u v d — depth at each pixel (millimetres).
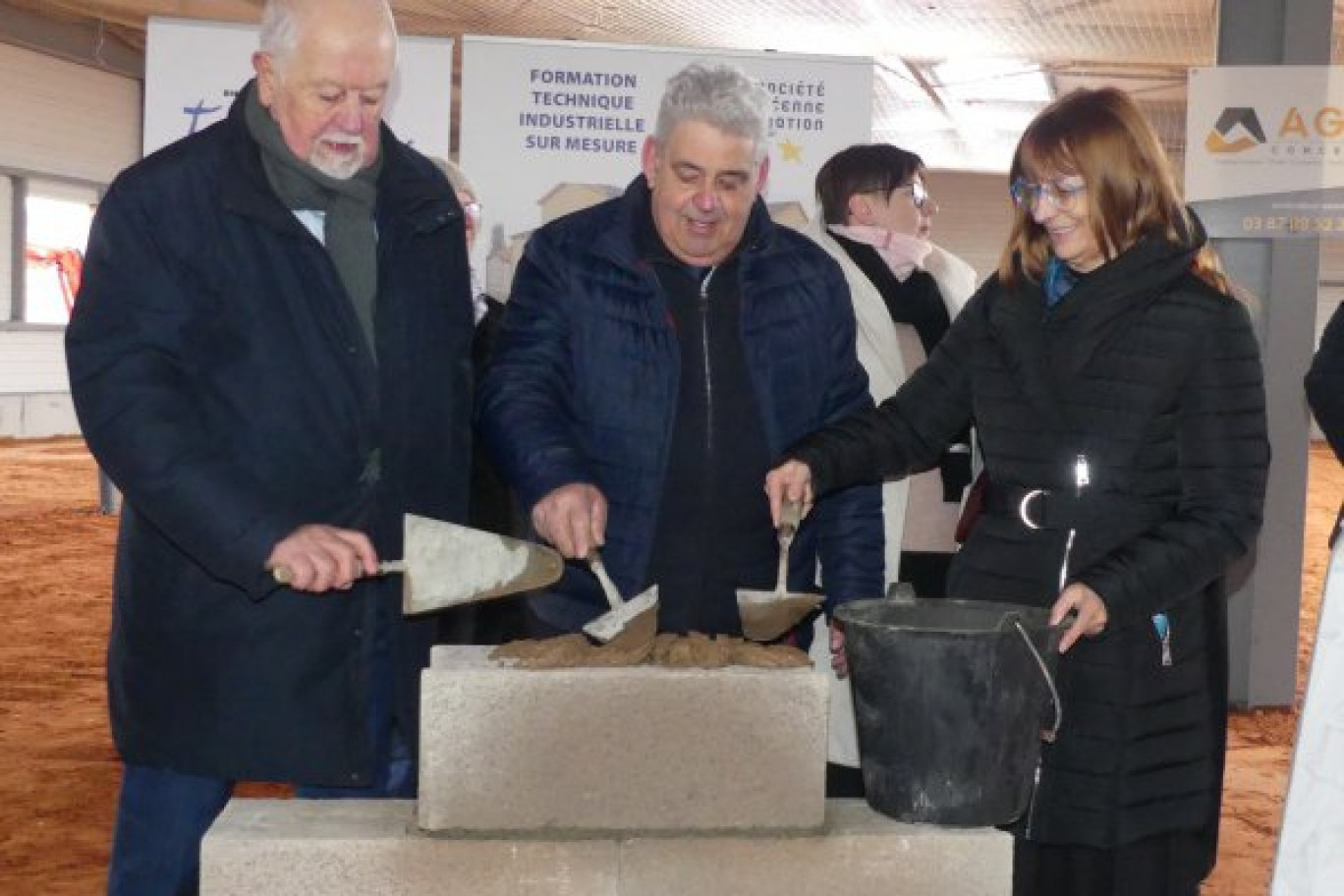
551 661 2156
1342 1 12891
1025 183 2574
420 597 2197
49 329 19797
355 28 2465
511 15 14656
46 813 5344
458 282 2803
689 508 2828
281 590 2545
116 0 16234
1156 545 2443
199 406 2529
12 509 13930
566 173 5051
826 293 2949
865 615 2357
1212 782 2619
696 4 13320
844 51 15281
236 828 2146
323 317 2564
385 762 2758
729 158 2662
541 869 2102
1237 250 6934
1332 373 2783
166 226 2502
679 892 2111
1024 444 2652
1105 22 13344
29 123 18438
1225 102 6531
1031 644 2145
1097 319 2547
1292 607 7219
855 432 2816
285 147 2539
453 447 2781
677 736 2115
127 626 2592
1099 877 2623
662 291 2820
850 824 2182
